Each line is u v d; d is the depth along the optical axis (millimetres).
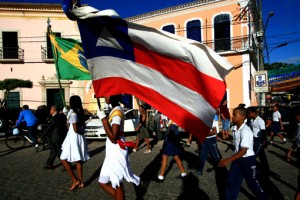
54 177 6160
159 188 5258
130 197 4770
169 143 5746
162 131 11555
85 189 5234
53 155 6930
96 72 3139
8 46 22000
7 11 21609
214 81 2885
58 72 7871
